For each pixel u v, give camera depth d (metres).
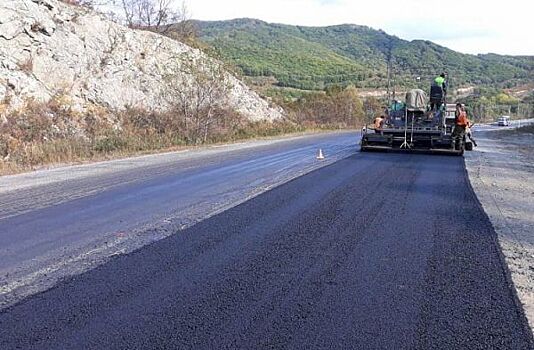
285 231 8.10
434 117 24.16
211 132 30.62
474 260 6.77
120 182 13.32
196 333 4.58
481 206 10.39
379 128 23.70
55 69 26.81
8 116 21.81
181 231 8.05
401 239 7.72
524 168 18.47
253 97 44.12
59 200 10.77
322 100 59.75
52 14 28.75
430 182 13.63
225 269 6.29
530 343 4.48
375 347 4.35
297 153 22.38
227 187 12.34
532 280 6.08
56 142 20.48
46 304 5.20
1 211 9.70
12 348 4.29
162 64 33.38
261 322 4.82
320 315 4.98
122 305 5.18
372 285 5.80
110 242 7.45
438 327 4.75
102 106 27.72
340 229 8.27
